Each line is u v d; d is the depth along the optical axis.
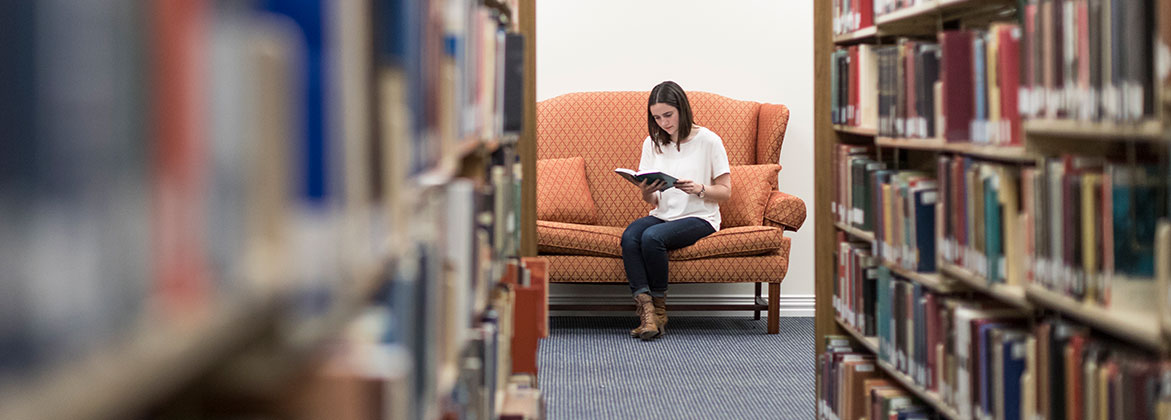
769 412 3.59
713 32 5.49
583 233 4.80
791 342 4.79
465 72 1.46
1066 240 1.79
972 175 2.18
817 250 3.42
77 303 0.33
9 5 0.31
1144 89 1.54
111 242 0.35
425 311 1.08
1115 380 1.62
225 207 0.45
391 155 0.84
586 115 5.30
